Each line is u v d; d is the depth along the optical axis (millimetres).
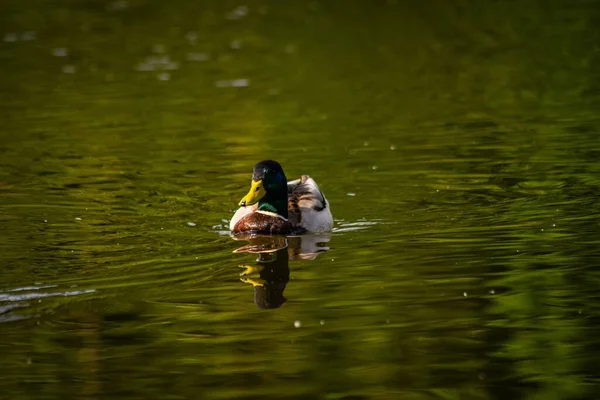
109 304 10742
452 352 9367
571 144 17703
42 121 21062
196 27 33531
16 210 14625
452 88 23328
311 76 25344
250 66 26906
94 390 8727
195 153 18109
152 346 9617
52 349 9570
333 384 8750
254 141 18938
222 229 13719
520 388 8633
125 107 22297
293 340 9719
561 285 10969
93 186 15992
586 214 13648
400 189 15453
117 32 32781
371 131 19453
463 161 16906
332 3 37469
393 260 12062
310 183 14391
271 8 37000
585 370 8938
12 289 11234
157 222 14031
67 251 12656
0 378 8969
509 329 9859
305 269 11852
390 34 31125
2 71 27078
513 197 14688
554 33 29922
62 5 38250
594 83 23094
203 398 8555
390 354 9359
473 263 11828
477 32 30812
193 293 11078
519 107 21016
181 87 24406
